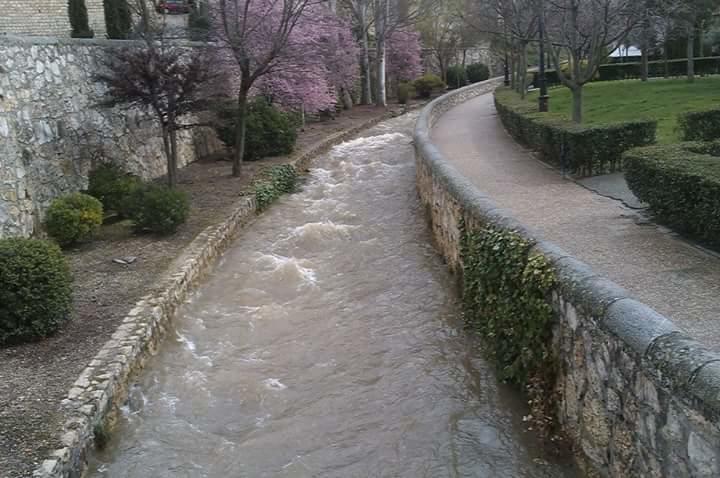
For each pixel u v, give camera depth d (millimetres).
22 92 9898
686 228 7348
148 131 15047
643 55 27672
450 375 6430
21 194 9539
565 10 14453
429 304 8398
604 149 11328
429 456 5156
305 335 7730
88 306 7625
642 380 3566
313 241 11578
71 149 11414
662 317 3709
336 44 24891
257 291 9266
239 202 13047
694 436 3080
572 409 4625
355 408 6023
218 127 16750
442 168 10406
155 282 8422
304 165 18172
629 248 7098
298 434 5660
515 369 5508
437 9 42812
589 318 4242
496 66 53219
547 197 10094
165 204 10703
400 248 10961
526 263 5344
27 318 6523
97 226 10359
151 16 21812
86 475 5039
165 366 6941
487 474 4820
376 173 17172
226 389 6500
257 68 16062
